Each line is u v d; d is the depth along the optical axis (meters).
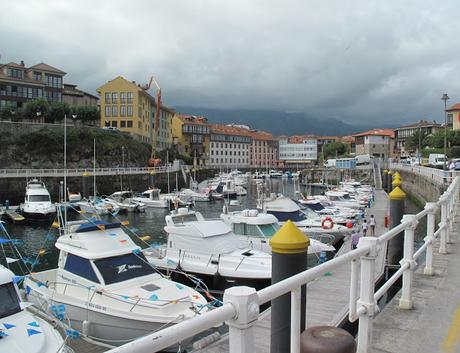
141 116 97.00
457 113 98.56
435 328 5.63
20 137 64.31
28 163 64.31
